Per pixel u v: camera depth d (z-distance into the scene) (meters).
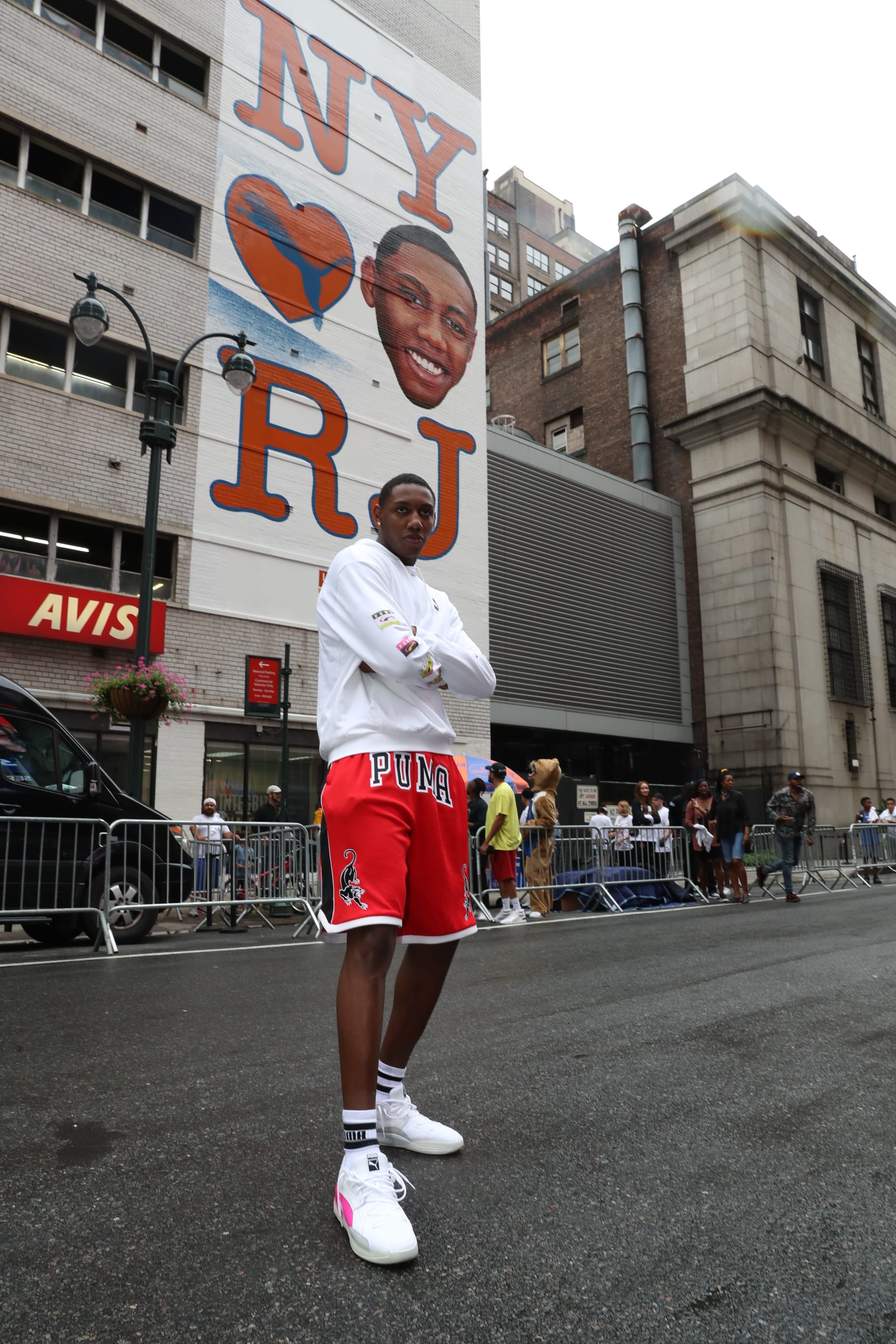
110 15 16.30
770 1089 2.77
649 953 6.01
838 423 27.77
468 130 21.88
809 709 24.30
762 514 24.55
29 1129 2.39
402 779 2.05
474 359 20.84
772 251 26.73
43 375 14.61
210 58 17.30
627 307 28.12
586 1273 1.60
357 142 19.31
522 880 10.57
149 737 14.57
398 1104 2.27
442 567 19.34
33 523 14.16
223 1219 1.82
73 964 5.75
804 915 9.11
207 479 15.85
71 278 14.91
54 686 13.72
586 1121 2.45
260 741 15.84
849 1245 1.72
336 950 6.55
